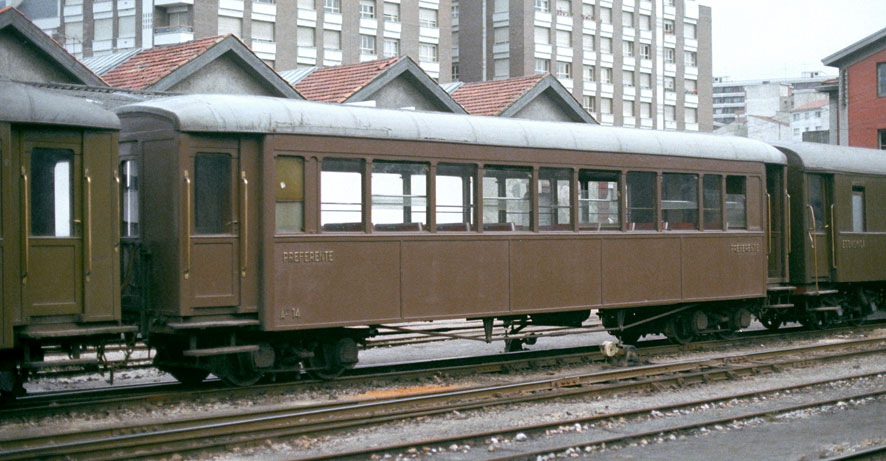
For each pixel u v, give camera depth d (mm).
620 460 8852
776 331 20312
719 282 16594
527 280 13969
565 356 14828
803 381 13602
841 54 42469
